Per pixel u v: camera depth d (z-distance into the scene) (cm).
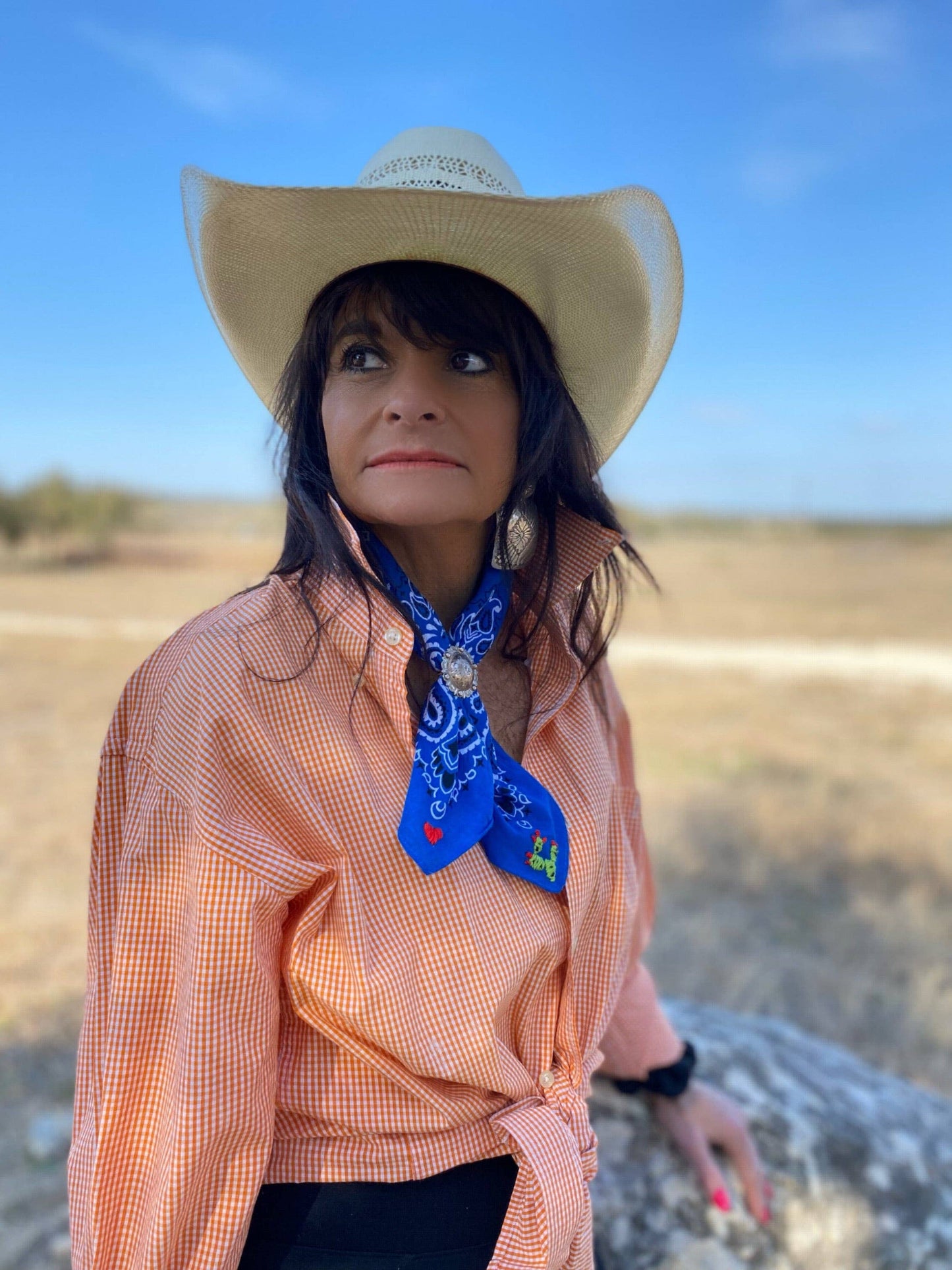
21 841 559
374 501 110
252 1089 102
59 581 3291
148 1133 106
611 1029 172
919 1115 210
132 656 1414
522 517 127
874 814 644
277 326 130
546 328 121
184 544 5144
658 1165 176
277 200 109
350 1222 110
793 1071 212
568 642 130
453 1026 107
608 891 133
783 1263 168
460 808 107
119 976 104
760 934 454
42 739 843
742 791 696
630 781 164
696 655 1549
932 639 1812
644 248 117
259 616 108
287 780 102
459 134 123
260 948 99
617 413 142
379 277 111
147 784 105
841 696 1126
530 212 109
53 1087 301
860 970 416
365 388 111
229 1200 104
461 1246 112
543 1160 111
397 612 108
